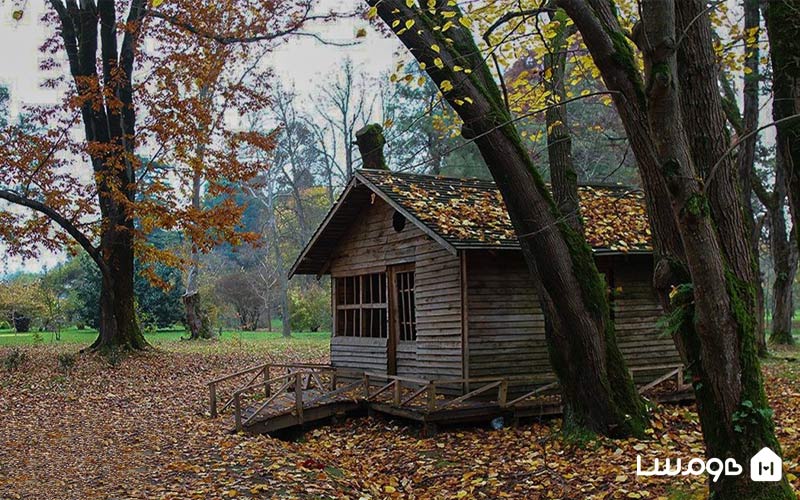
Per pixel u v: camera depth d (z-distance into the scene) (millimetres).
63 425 12945
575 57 12281
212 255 62594
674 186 5375
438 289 13742
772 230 24844
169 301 41562
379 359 15578
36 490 8359
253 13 22547
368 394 13664
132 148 22719
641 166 6531
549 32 10547
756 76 17656
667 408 12555
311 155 51312
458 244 11953
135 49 22953
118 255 23203
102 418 13680
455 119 12688
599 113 32906
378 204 15922
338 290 17609
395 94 40688
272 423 12570
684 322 5992
